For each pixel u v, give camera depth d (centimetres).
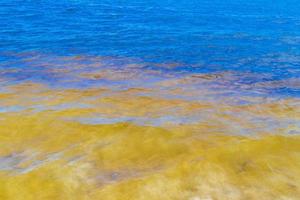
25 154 1102
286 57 2972
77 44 3225
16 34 3506
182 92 1883
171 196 898
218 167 1020
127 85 2005
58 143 1174
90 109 1509
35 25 4041
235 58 2906
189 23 4712
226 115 1473
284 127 1332
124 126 1298
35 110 1474
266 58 2923
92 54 2869
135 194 901
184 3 7012
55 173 988
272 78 2306
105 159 1069
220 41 3625
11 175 975
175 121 1370
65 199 884
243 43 3553
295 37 3934
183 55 2959
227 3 7262
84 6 5997
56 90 1842
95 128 1282
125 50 3070
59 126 1302
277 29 4441
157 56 2888
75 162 1048
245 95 1864
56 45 3145
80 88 1900
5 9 5122
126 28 4166
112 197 890
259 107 1612
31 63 2502
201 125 1331
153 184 939
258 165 1038
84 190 916
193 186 937
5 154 1102
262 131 1279
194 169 1007
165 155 1087
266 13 5931
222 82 2167
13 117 1378
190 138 1198
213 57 2920
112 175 981
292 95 1902
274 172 1005
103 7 5975
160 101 1672
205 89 1977
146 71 2402
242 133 1255
